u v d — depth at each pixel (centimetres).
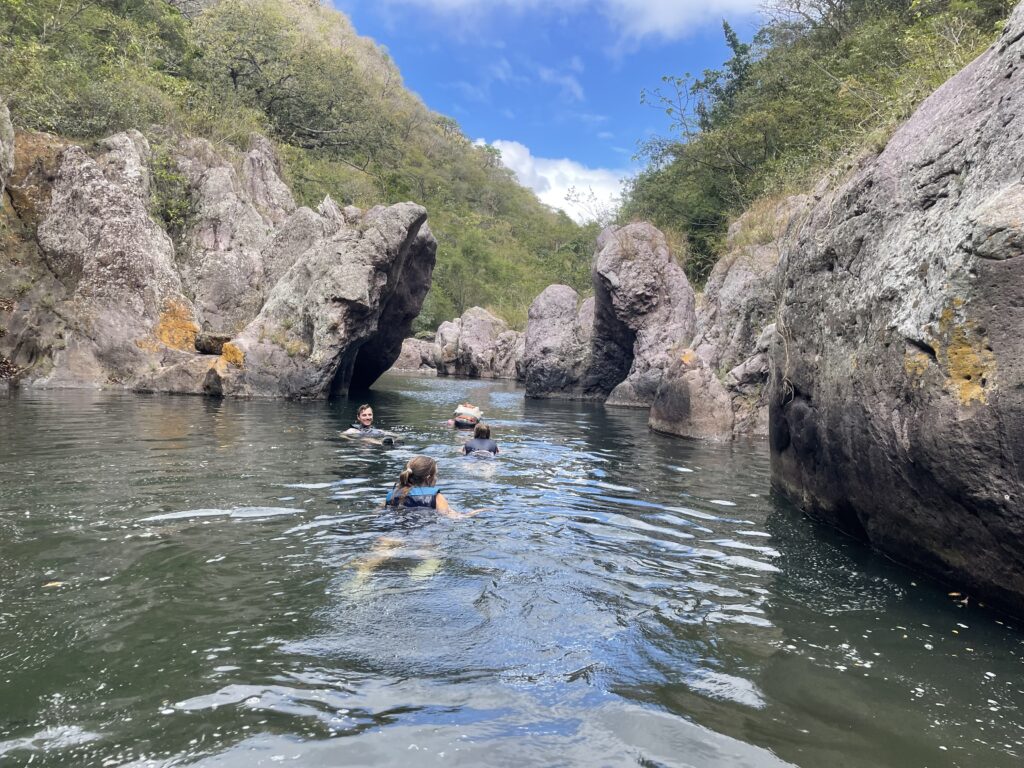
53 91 1728
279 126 3444
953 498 360
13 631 288
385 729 224
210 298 1750
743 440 1100
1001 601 349
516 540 461
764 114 2205
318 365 1452
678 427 1148
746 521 549
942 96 487
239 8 3334
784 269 662
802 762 216
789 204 1488
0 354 1425
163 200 1803
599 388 2144
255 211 1925
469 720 232
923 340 383
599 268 1911
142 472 625
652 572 407
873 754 222
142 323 1520
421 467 542
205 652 275
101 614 310
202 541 426
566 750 217
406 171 7112
